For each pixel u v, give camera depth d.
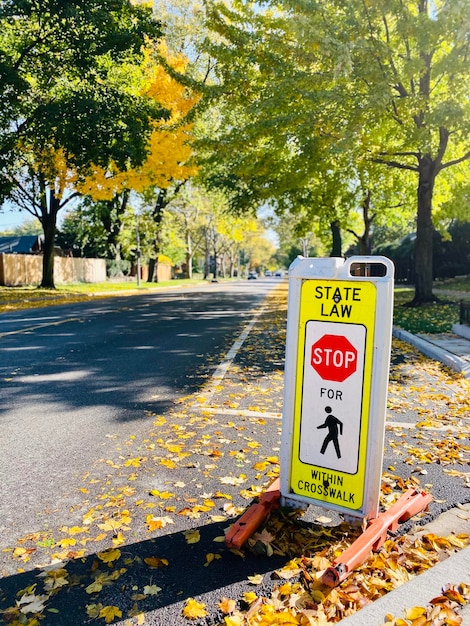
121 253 52.25
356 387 2.94
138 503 3.43
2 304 20.12
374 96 12.15
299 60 13.72
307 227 24.17
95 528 3.12
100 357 8.62
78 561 2.78
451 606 2.35
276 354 9.05
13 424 5.08
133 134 18.30
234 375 7.36
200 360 8.46
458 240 31.36
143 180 25.20
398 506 3.15
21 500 3.48
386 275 2.81
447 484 3.77
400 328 11.69
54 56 18.64
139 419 5.27
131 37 17.58
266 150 16.98
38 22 18.19
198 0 28.00
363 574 2.63
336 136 13.58
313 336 3.08
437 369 7.78
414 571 2.70
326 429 3.05
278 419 5.35
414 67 12.72
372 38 12.64
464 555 2.77
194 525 3.15
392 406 5.88
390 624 2.22
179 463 4.12
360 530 3.04
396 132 15.16
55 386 6.61
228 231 51.16
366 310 2.88
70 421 5.19
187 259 64.94
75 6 16.50
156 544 2.94
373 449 2.88
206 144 16.38
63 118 17.44
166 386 6.67
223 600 2.42
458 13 11.17
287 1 12.04
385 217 30.41
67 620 2.32
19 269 34.91
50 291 28.38
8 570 2.71
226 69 15.76
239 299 24.83
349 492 2.99
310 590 2.49
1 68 16.11
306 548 2.88
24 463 4.11
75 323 13.56
